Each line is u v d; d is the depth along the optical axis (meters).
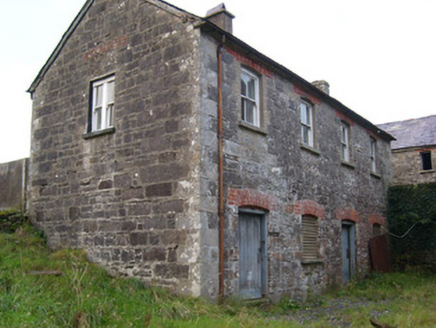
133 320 6.60
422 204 17.98
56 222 11.50
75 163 11.38
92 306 6.68
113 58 11.05
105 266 10.19
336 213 14.27
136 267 9.62
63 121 11.95
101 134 10.84
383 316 8.55
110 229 10.27
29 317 6.12
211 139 9.39
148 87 10.15
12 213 12.05
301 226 12.23
